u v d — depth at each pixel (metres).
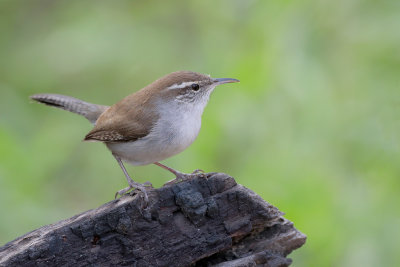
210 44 13.95
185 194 7.60
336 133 11.84
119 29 14.79
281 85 12.11
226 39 13.77
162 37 14.71
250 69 12.24
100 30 14.59
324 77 11.98
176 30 15.11
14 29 16.19
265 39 12.59
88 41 14.36
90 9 15.42
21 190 12.22
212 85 10.06
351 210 11.09
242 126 12.50
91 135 9.87
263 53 12.31
